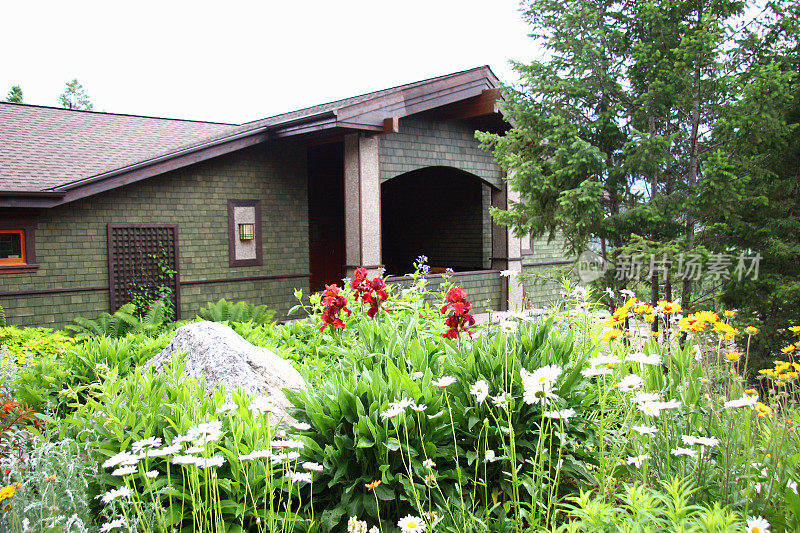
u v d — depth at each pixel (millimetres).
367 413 2668
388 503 2598
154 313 8633
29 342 6449
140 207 9062
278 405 3393
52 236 8336
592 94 9094
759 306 8672
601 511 2010
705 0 8680
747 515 2111
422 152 10906
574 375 2924
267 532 2363
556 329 3734
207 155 9203
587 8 8758
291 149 10633
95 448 2574
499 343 3125
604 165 8750
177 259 9375
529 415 2859
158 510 2168
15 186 7836
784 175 9000
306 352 5254
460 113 11000
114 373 3059
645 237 8805
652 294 8703
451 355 3193
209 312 9250
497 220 9742
